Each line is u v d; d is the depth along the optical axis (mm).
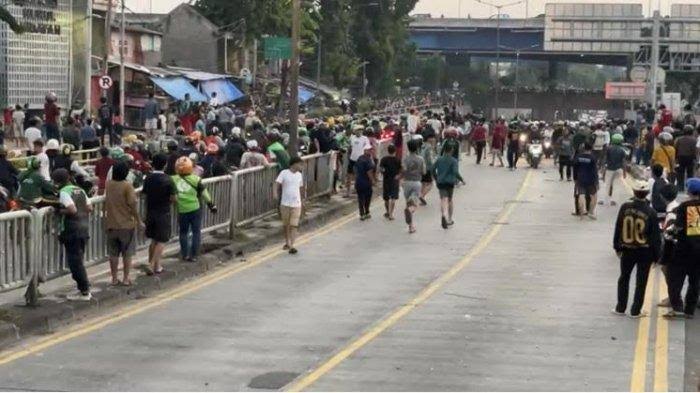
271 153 36125
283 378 15680
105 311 21125
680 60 123562
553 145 66062
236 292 23531
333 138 43969
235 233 31062
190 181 26125
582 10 124688
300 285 24609
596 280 25812
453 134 38531
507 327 19938
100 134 53625
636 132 58969
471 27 171625
